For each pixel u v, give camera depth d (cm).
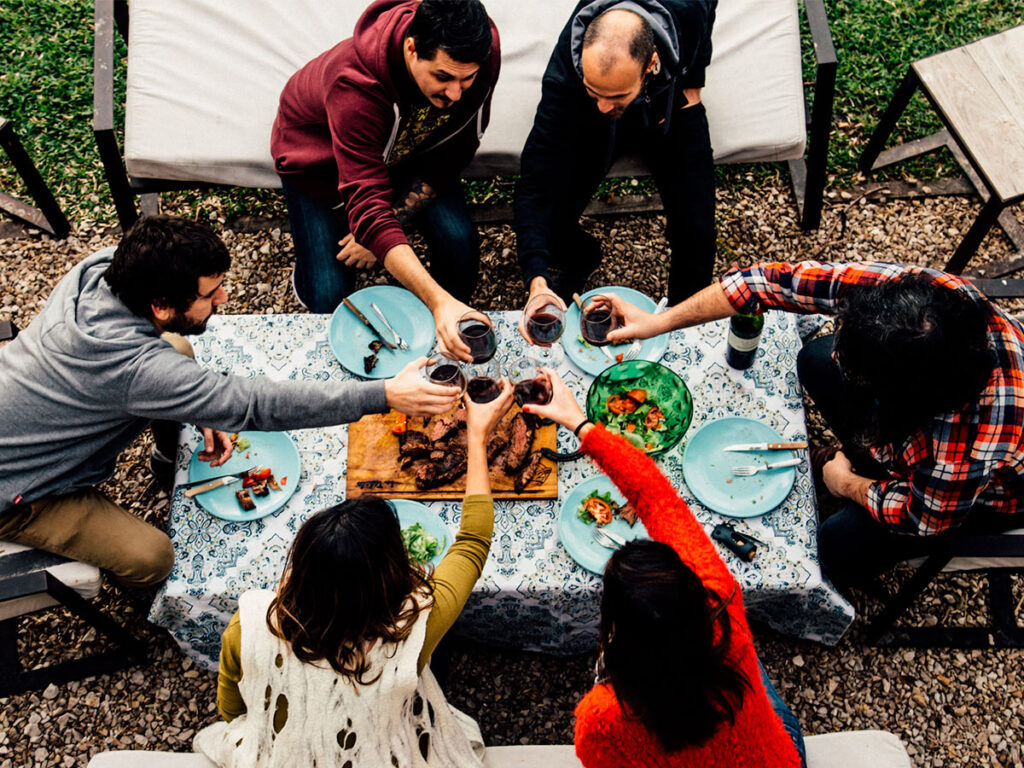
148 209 382
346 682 170
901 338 169
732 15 337
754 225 380
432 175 304
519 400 223
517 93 331
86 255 375
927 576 234
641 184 384
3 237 378
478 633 267
